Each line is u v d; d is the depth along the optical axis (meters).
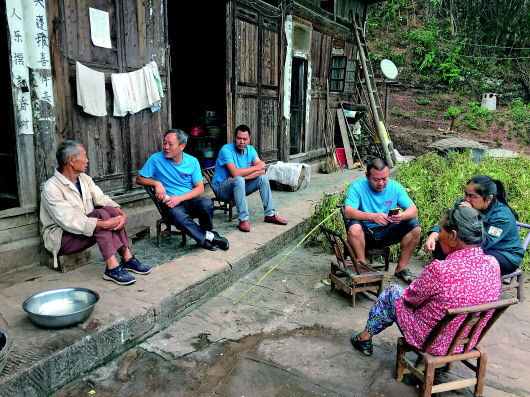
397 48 18.22
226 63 6.35
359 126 11.50
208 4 7.87
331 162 9.61
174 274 3.57
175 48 8.42
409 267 4.49
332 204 5.04
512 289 4.02
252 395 2.46
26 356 2.32
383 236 4.04
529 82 16.36
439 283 2.20
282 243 4.90
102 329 2.65
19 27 3.32
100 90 4.08
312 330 3.20
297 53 8.33
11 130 3.46
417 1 20.08
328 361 2.80
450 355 2.36
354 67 11.55
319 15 9.16
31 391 2.26
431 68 17.25
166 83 4.96
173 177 4.22
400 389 2.54
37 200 3.63
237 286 3.95
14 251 3.50
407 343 2.48
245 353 2.88
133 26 4.47
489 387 2.58
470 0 18.95
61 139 3.84
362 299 3.73
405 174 7.11
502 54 17.62
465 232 2.18
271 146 7.79
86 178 3.53
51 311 2.79
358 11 11.41
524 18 17.53
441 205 5.20
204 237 4.15
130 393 2.45
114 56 4.29
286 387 2.54
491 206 3.48
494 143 13.70
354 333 3.08
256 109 7.16
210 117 7.43
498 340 3.13
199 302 3.53
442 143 10.45
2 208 3.73
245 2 6.48
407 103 16.53
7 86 3.45
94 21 4.03
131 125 4.58
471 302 2.18
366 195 3.92
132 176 4.65
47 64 3.54
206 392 2.48
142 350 2.88
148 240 4.51
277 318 3.38
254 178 5.14
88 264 3.76
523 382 2.63
